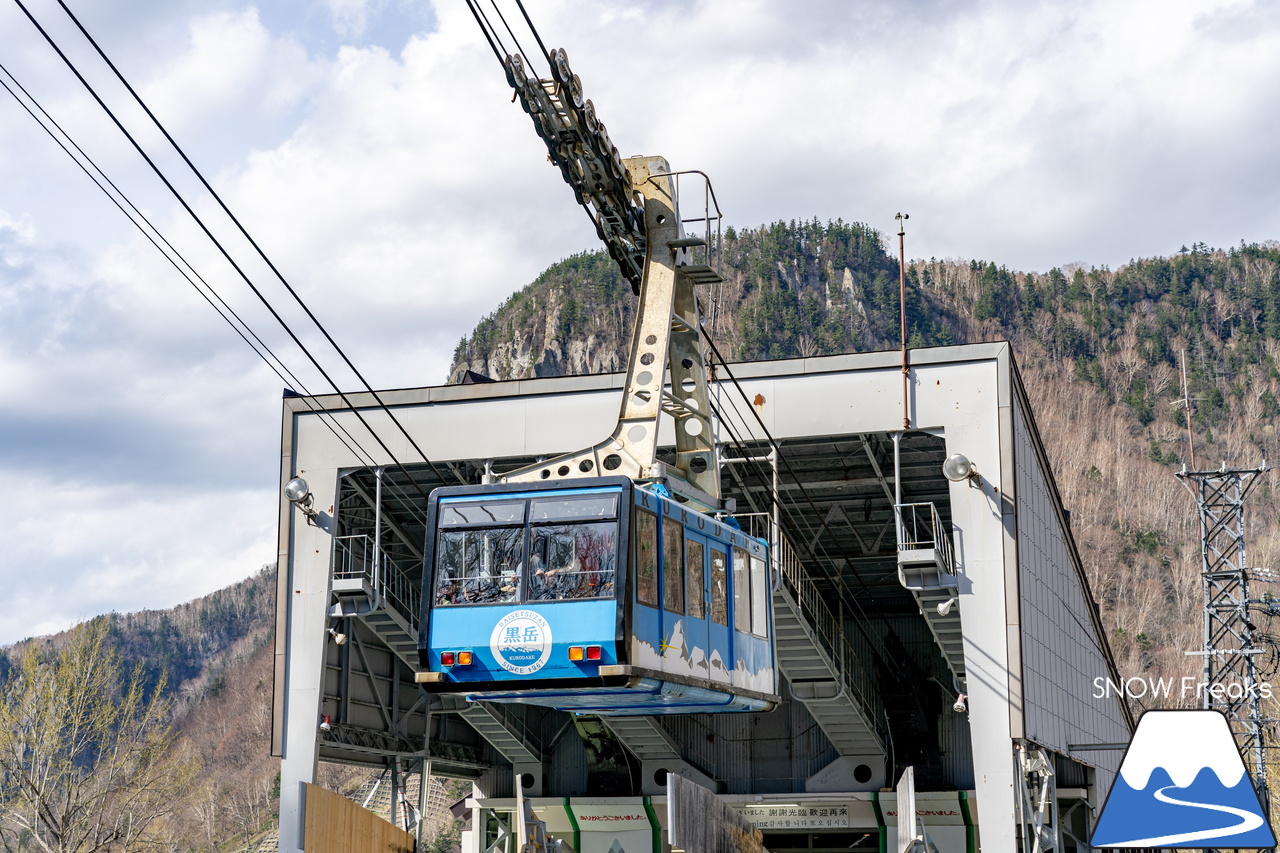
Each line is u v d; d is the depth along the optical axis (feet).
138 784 189.47
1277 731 172.24
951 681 147.84
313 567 117.50
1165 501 636.48
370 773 400.88
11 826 180.14
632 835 146.30
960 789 144.25
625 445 73.10
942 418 107.76
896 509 106.93
